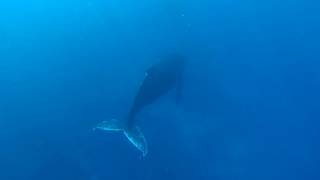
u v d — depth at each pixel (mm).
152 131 10633
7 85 11742
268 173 10375
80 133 10672
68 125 10836
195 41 12203
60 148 10461
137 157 10266
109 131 10711
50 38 13031
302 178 10336
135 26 12836
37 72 12055
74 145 10492
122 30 12797
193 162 10297
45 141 10578
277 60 11805
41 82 11797
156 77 8633
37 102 11359
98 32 12883
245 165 10422
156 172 10109
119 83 11469
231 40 12242
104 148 10422
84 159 10289
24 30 13398
